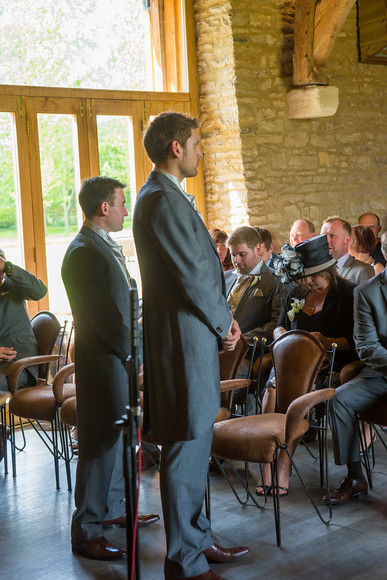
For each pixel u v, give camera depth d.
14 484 3.91
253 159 5.88
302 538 3.02
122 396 2.89
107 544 2.96
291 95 6.09
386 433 4.45
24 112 5.08
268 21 5.95
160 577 2.75
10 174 5.08
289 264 3.85
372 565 2.75
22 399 3.91
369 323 3.44
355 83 6.65
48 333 4.41
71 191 5.36
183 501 2.53
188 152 2.52
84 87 5.44
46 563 2.92
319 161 6.38
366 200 6.78
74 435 4.46
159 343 2.48
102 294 2.81
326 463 3.26
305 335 3.36
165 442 2.53
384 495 3.44
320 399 3.01
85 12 5.46
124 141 5.64
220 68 5.84
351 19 6.61
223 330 2.48
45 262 5.23
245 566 2.79
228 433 3.05
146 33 5.83
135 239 2.55
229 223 6.02
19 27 5.11
